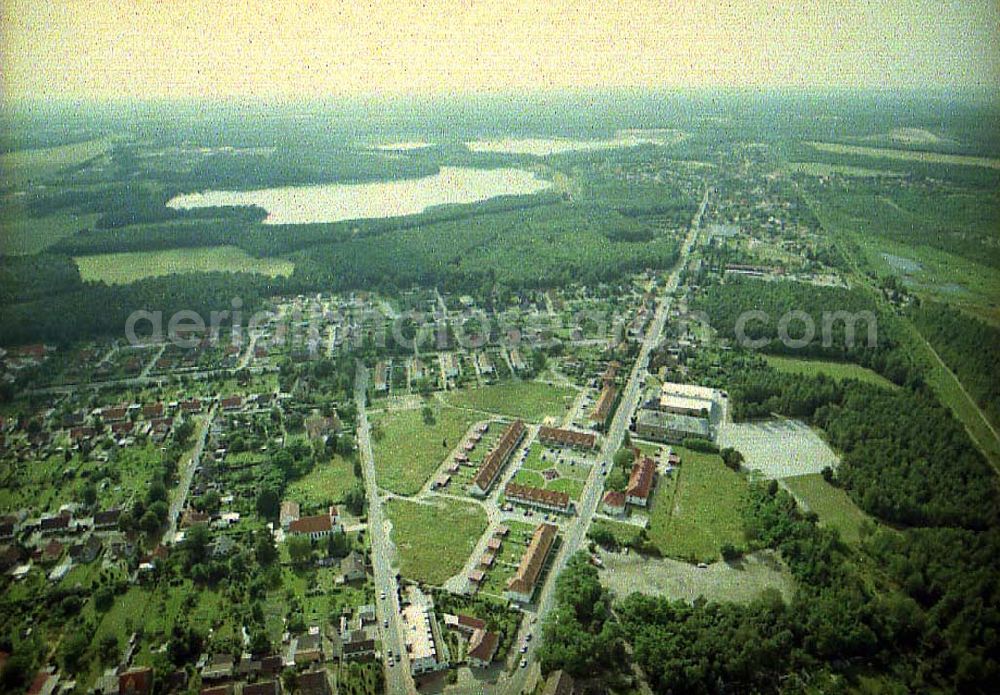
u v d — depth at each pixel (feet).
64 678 638.94
